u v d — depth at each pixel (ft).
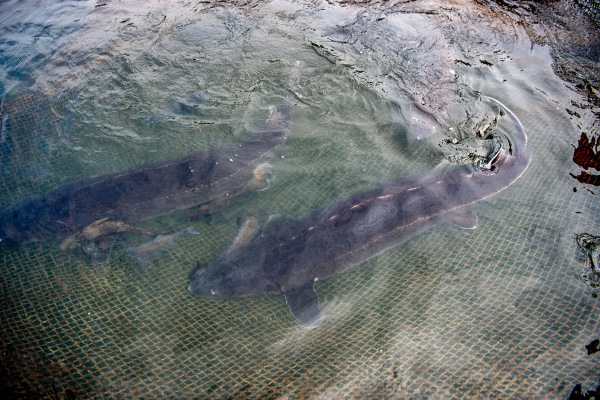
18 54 11.67
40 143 9.55
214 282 7.44
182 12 13.32
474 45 11.82
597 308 6.88
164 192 8.72
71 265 7.82
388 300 7.26
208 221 8.48
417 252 7.79
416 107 10.27
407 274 7.56
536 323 6.80
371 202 8.11
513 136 9.39
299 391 6.21
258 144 9.59
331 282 7.57
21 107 10.25
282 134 9.80
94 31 12.52
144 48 11.94
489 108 10.08
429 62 11.36
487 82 10.77
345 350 6.66
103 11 13.41
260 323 7.09
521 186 8.49
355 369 6.43
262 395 6.18
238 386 6.28
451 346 6.63
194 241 8.21
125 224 8.39
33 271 7.72
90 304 7.29
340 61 11.51
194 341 6.82
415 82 10.91
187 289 7.49
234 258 7.68
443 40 11.98
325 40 12.16
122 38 12.24
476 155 9.05
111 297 7.39
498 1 13.28
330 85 10.91
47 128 9.86
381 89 10.77
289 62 11.51
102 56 11.63
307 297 7.39
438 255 7.73
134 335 6.88
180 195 8.74
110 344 6.75
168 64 11.49
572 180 8.55
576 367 6.31
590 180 8.54
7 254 7.88
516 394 6.11
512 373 6.31
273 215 8.29
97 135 9.75
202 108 10.37
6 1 13.87
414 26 12.44
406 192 8.25
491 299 7.13
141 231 8.37
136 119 10.12
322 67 11.36
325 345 6.75
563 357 6.41
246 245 7.83
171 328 6.99
